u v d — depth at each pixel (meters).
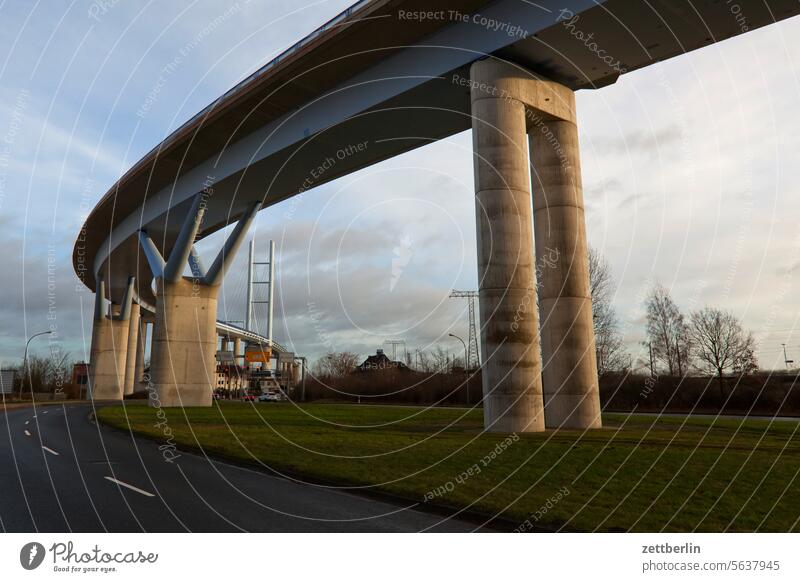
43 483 8.52
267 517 6.64
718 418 22.73
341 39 21.42
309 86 24.95
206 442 14.07
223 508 7.05
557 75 20.67
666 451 11.36
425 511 7.16
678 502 7.15
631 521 6.40
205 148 31.12
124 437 16.42
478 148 18.67
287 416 24.81
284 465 10.37
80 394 69.19
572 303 19.08
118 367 58.81
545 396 19.14
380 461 10.71
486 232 17.77
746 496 7.42
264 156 28.34
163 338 35.66
